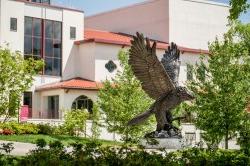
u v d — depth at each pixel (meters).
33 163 9.98
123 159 10.49
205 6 57.09
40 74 46.19
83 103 45.00
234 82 25.83
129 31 58.72
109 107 32.84
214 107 25.81
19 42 45.06
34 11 46.28
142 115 20.00
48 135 34.69
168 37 54.53
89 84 44.94
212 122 25.94
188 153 11.65
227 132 26.03
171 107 19.94
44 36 46.78
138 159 10.36
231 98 25.62
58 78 47.41
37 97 45.97
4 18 44.38
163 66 19.41
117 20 60.25
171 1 54.81
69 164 9.65
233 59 26.97
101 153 11.11
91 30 54.59
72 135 37.12
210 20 57.41
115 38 51.59
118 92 32.91
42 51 46.56
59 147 11.54
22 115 42.53
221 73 26.12
